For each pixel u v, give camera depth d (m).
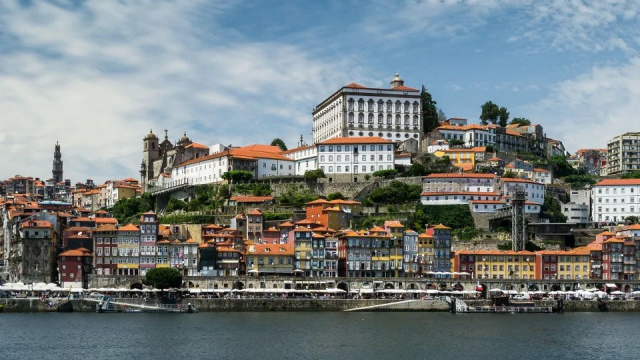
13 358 189.75
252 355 194.00
